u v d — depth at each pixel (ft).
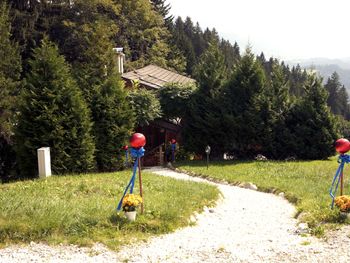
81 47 149.59
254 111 95.96
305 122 99.45
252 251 27.89
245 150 99.50
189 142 99.91
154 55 211.82
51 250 26.68
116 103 81.61
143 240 29.81
